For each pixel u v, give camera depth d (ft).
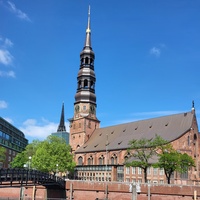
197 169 314.14
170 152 252.42
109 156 373.20
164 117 360.07
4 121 469.98
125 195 207.31
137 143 274.77
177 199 195.52
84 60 451.53
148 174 297.33
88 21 464.65
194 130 326.24
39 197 226.17
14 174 179.73
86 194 218.18
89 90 449.06
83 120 439.22
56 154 336.08
